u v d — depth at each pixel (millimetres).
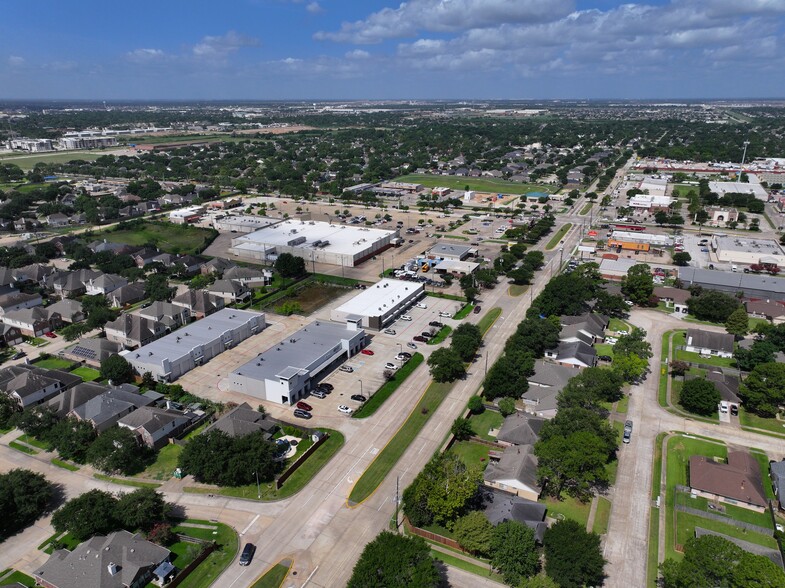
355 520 83625
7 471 94500
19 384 112188
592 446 86688
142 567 71125
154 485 91500
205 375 127562
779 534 78375
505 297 178625
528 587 65812
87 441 98188
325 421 109250
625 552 77625
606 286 179750
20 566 74938
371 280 193125
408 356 135000
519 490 88062
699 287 170750
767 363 112938
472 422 109188
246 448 91625
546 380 118062
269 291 181875
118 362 122375
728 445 101938
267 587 71750
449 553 77625
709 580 65188
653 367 131375
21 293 171750
